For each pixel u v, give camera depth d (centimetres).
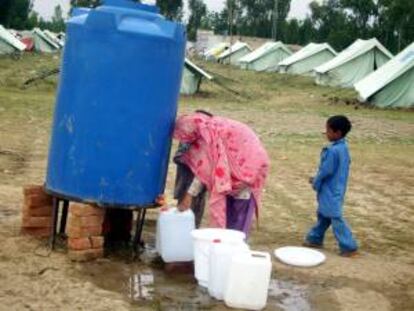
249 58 4156
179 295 372
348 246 482
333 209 481
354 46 2970
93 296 352
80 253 404
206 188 426
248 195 428
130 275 395
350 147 1148
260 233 541
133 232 489
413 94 1941
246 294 356
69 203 466
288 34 7012
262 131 1288
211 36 6594
